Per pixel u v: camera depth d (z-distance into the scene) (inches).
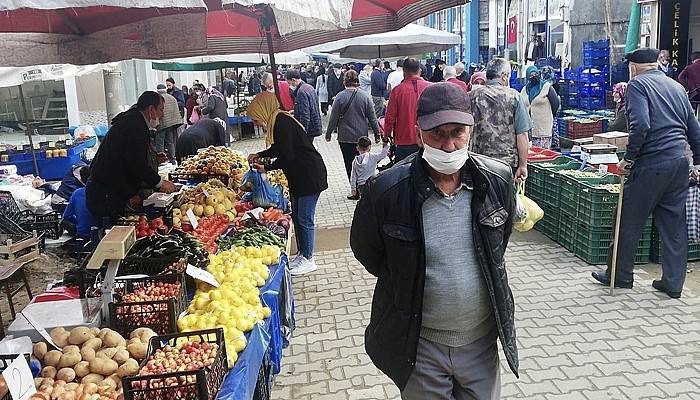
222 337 112.8
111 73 465.1
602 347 177.9
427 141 92.3
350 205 377.4
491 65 249.6
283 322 182.4
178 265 146.3
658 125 197.6
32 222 309.4
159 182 229.9
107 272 126.6
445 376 102.5
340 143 396.5
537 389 157.4
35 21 206.7
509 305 98.7
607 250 245.0
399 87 311.6
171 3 99.4
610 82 523.2
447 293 96.0
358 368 174.6
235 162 327.9
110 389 106.4
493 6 1071.0
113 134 222.4
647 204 205.3
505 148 242.8
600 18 662.5
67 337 116.2
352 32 271.3
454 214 95.7
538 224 300.7
